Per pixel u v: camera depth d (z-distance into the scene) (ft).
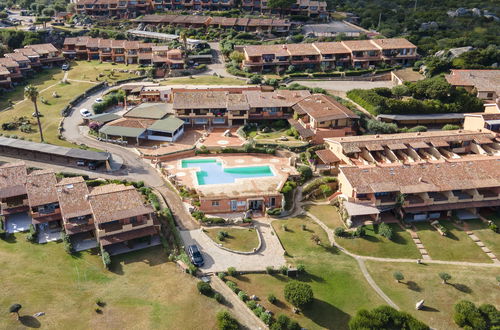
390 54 517.55
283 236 257.55
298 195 297.53
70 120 407.64
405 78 474.90
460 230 265.54
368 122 376.68
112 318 194.90
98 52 590.55
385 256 244.63
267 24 627.46
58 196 258.37
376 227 265.54
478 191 288.71
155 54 552.82
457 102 404.36
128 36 642.63
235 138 374.63
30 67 530.27
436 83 416.26
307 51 515.91
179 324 192.44
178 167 325.01
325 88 460.55
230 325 187.01
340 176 294.46
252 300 205.57
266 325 193.06
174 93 414.41
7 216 271.08
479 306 206.90
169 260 233.96
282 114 398.21
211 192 286.87
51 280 217.97
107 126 370.73
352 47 517.55
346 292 217.15
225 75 515.50
